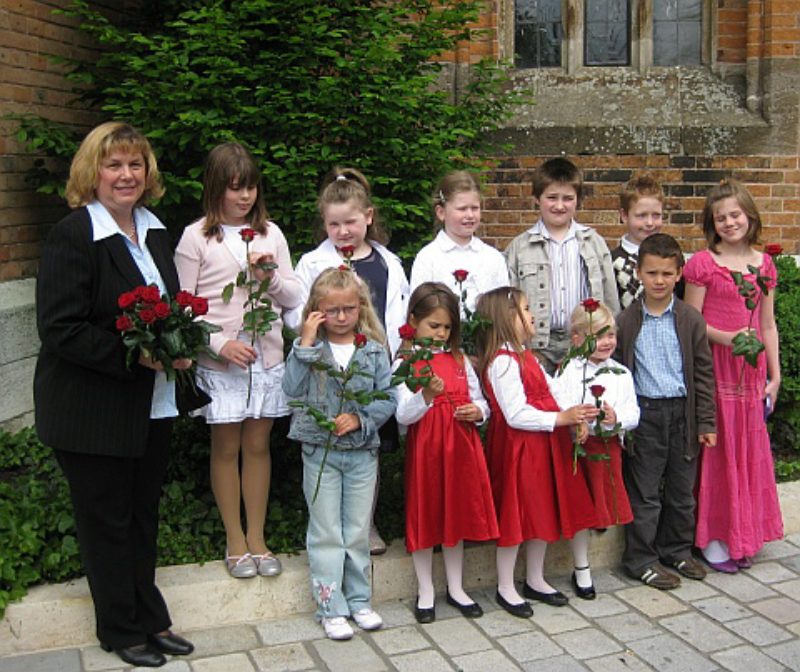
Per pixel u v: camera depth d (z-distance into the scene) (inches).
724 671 129.5
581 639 138.4
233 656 132.8
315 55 187.2
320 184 187.9
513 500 144.8
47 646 134.6
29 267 203.8
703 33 261.4
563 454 147.6
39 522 144.6
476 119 214.7
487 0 254.8
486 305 147.9
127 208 123.5
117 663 130.3
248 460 146.2
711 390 157.2
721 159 253.0
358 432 137.7
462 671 129.2
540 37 266.5
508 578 148.4
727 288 161.9
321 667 130.0
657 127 254.5
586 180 257.0
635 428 156.0
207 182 142.1
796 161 251.4
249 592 142.9
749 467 161.5
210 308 141.6
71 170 122.0
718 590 155.3
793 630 141.2
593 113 257.6
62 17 212.2
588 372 151.9
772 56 248.5
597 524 148.6
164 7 209.2
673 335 157.5
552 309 169.3
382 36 191.9
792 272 228.8
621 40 264.7
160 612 133.0
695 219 255.1
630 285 176.7
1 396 186.1
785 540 175.0
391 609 148.3
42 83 205.8
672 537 161.5
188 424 173.9
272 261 139.7
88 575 128.1
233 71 180.2
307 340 133.9
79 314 117.6
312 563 140.1
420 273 161.8
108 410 120.4
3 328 186.2
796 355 197.8
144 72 184.2
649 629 141.6
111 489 123.2
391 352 155.0
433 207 195.8
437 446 141.9
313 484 138.9
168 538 151.0
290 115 181.6
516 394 143.9
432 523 142.2
